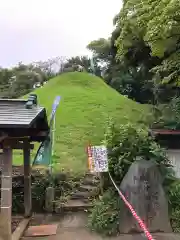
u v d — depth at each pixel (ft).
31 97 26.71
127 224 26.53
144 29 34.83
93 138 53.06
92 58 111.14
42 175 37.04
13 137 24.91
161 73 39.99
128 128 32.24
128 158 30.76
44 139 32.35
